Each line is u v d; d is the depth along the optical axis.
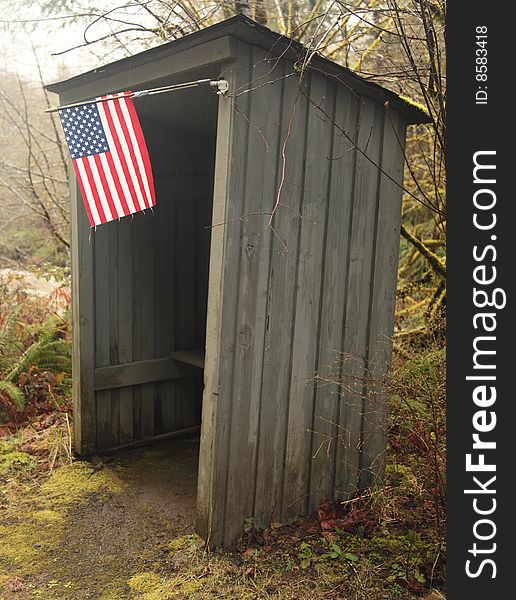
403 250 6.52
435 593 2.62
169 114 3.88
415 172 5.88
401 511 3.24
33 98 8.73
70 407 4.68
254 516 3.03
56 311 5.86
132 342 4.22
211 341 2.76
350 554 2.89
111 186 3.00
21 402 4.50
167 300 4.36
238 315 2.77
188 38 2.65
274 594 2.62
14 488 3.64
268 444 3.01
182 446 4.40
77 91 3.53
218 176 2.67
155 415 4.43
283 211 2.87
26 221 8.90
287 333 3.00
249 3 4.99
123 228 4.09
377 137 3.25
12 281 6.64
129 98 2.95
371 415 3.43
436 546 2.93
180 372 4.45
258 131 2.71
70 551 3.00
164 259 4.31
